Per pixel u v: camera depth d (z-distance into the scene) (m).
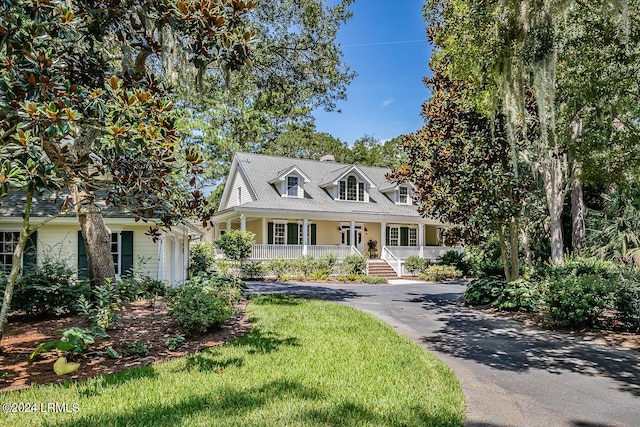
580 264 11.81
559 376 5.50
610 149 9.33
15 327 7.62
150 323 7.88
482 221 10.48
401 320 9.61
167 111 5.08
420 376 5.17
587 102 8.48
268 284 17.86
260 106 14.93
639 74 7.73
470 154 10.45
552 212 16.61
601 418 4.15
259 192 22.50
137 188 6.07
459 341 7.50
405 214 25.05
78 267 11.73
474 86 9.05
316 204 23.22
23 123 4.50
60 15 4.89
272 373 5.10
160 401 4.18
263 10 11.95
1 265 9.64
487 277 12.43
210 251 21.59
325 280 20.14
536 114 10.26
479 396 4.75
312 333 7.39
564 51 8.05
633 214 15.47
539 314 9.71
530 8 7.23
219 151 29.52
